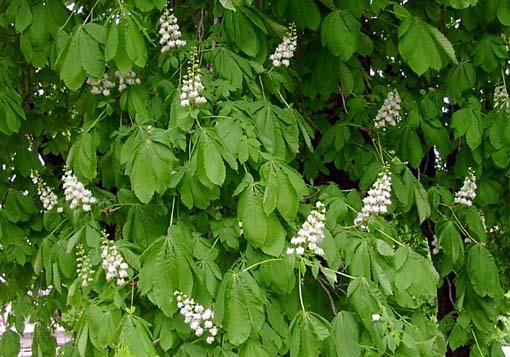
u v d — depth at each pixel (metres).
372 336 2.68
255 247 2.50
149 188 2.54
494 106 3.65
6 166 4.18
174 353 2.74
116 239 3.15
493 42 3.57
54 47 2.86
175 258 2.53
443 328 4.11
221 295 2.55
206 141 2.54
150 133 2.62
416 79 4.07
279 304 2.74
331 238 2.76
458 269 3.81
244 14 2.88
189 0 3.50
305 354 2.54
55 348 4.38
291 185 2.53
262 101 2.88
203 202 2.64
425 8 3.82
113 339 2.56
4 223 3.84
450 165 4.45
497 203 4.25
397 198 3.39
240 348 2.57
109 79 2.93
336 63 3.41
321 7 3.27
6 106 3.38
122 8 2.59
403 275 2.79
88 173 2.83
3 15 3.26
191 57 2.81
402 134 3.65
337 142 3.56
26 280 4.55
